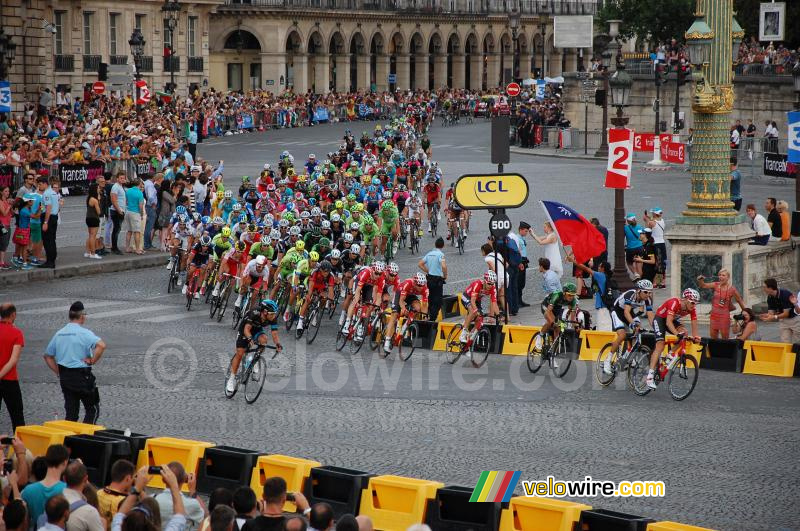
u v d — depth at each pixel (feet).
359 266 139.03
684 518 66.95
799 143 133.08
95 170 229.66
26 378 101.30
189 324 126.31
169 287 145.69
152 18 411.54
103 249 164.35
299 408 93.35
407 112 427.33
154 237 184.85
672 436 85.05
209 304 138.92
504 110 397.39
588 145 356.59
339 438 84.12
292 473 69.62
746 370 109.40
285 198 191.11
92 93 310.86
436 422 89.25
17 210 152.87
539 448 81.61
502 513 64.13
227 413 91.30
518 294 138.92
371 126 432.66
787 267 140.77
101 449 72.59
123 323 125.70
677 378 97.30
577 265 137.49
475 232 196.44
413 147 324.60
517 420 89.92
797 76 170.40
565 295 105.19
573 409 93.81
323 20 520.83
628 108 372.17
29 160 214.69
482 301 137.18
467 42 642.63
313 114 439.22
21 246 151.43
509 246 134.21
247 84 497.46
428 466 77.00
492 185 124.47
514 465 77.30
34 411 90.33
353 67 560.61
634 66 374.84
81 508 51.93
